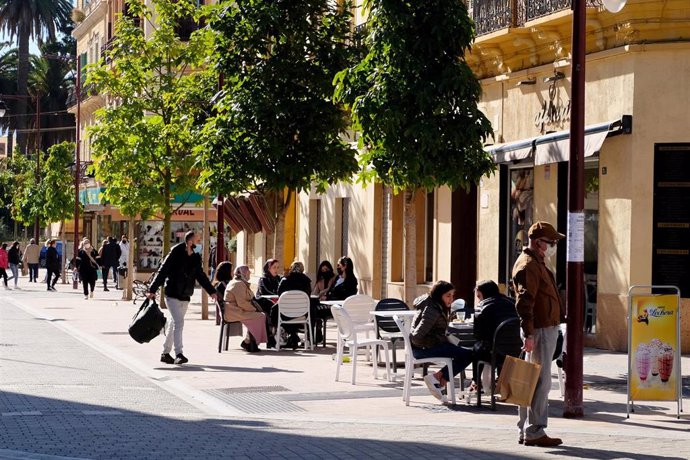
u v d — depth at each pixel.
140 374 19.23
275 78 25.42
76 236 57.84
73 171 76.19
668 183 22.06
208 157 25.48
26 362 20.77
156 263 61.06
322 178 26.22
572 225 13.80
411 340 15.34
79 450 11.25
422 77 20.50
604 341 22.70
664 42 21.92
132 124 37.62
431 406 15.17
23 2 81.50
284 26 25.55
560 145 23.44
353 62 26.05
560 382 16.42
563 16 23.42
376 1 20.56
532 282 11.82
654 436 12.45
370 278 33.78
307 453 11.16
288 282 23.94
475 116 20.67
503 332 14.56
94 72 37.91
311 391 16.72
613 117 22.77
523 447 11.70
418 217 31.14
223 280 26.84
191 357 21.98
